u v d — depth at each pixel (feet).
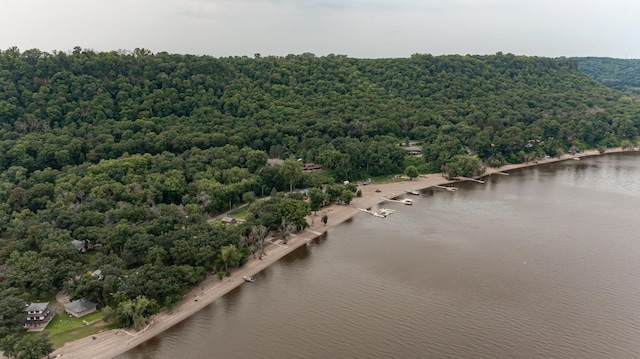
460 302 546.67
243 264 644.69
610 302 538.47
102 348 460.14
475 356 450.71
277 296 569.64
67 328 485.56
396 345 469.57
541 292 564.71
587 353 450.71
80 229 650.02
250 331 498.28
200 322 513.86
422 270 632.38
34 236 621.31
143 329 493.36
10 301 477.36
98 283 513.86
